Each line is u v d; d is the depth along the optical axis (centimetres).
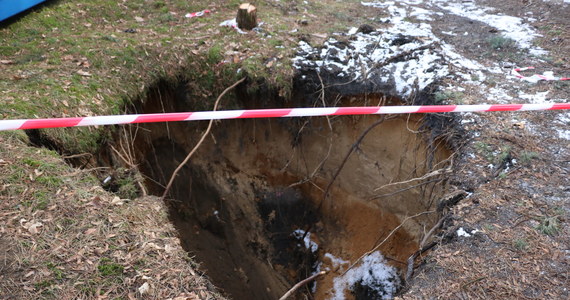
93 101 516
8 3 620
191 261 346
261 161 687
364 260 613
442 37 702
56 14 682
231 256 623
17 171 379
